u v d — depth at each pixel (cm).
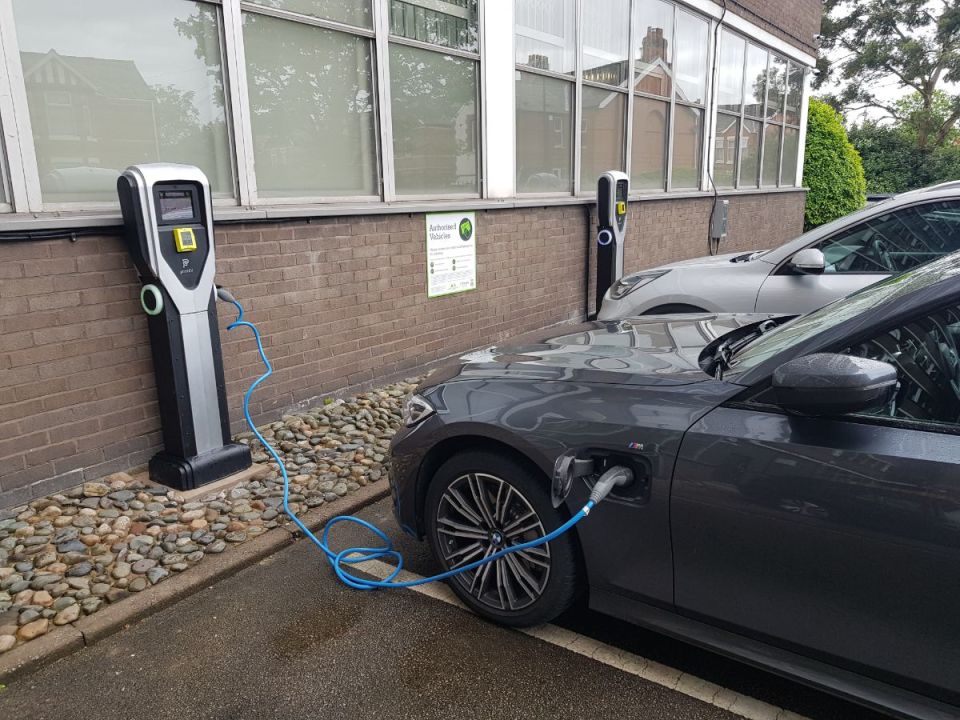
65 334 371
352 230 527
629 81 876
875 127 3853
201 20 434
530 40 704
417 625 285
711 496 219
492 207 655
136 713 240
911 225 454
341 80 523
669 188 1007
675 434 227
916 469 189
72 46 380
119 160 407
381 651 269
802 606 210
